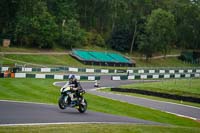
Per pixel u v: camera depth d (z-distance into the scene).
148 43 131.50
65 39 119.00
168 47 139.62
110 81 70.69
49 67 79.56
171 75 86.38
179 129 19.73
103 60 110.19
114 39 137.38
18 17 102.75
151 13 143.75
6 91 37.53
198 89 52.22
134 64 117.25
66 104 24.66
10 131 14.98
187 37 169.00
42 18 111.75
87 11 146.62
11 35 107.44
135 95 49.09
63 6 134.88
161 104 41.81
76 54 109.50
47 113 22.50
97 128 17.09
